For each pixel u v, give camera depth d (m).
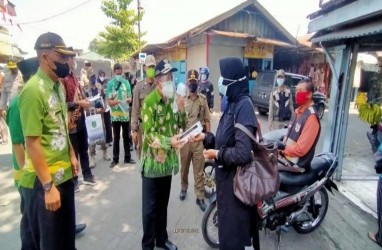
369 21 3.52
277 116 5.39
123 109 5.15
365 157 6.28
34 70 2.40
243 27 13.57
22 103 1.76
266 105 10.69
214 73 12.51
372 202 3.96
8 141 7.31
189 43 13.74
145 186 2.57
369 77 9.67
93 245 2.90
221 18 12.15
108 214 3.53
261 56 13.48
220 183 2.11
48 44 1.81
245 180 1.95
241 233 2.05
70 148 2.14
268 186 1.94
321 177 3.05
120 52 21.80
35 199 1.97
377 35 3.86
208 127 3.84
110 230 3.18
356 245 2.98
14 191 4.22
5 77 6.17
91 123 5.03
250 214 2.08
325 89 15.22
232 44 12.70
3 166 5.34
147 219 2.59
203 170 3.65
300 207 3.01
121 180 4.62
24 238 2.41
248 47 12.96
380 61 5.67
